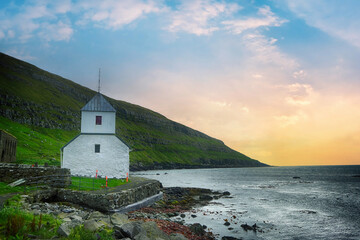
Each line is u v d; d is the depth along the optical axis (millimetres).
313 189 77750
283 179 128375
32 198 21500
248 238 27094
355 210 43312
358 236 28828
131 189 30344
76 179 35344
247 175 170125
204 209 41500
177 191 57281
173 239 16359
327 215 39250
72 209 21312
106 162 40656
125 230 14328
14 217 12062
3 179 25641
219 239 25531
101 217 17531
